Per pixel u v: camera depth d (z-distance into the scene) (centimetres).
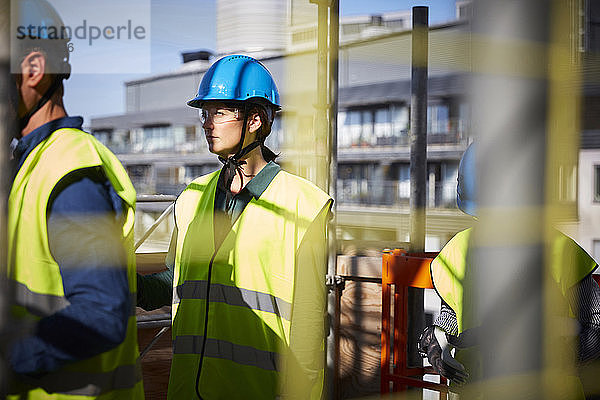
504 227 123
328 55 246
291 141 241
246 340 171
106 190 117
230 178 183
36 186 111
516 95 120
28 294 109
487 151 122
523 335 127
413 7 229
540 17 119
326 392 272
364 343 278
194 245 179
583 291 161
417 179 260
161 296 191
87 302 110
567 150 125
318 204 178
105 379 121
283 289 171
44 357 108
